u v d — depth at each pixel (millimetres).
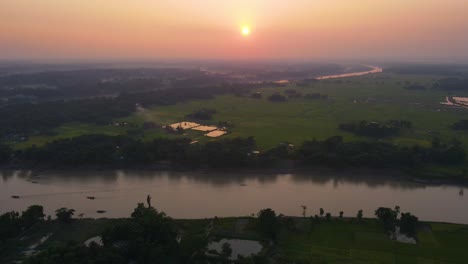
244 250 92125
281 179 146750
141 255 82062
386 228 101562
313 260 86875
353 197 128875
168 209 119812
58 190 136000
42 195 131375
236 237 98062
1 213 117500
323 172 152625
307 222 105500
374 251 90812
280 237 98062
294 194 131750
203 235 94188
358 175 149500
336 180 145500
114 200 127438
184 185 141000
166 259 84375
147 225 89875
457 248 92250
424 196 130250
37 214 106688
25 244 95812
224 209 119562
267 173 152125
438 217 114000
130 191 135250
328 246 93500
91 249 81812
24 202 125688
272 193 132750
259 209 119312
